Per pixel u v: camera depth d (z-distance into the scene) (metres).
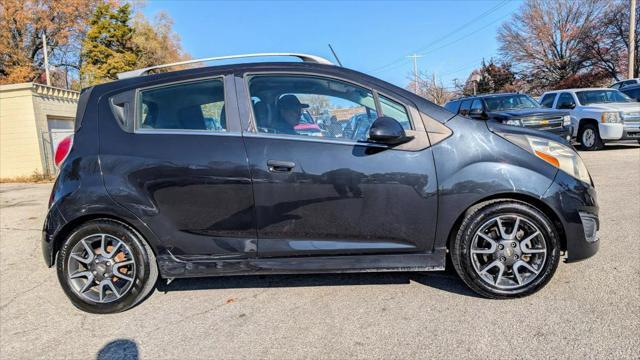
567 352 2.52
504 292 3.18
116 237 3.29
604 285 3.32
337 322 3.03
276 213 3.19
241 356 2.69
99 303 3.33
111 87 3.45
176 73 3.42
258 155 3.18
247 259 3.26
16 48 35.66
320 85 3.36
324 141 3.21
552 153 3.23
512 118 9.75
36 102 15.70
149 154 3.24
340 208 3.17
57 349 2.91
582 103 12.43
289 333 2.92
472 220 3.15
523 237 3.19
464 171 3.13
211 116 3.31
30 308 3.57
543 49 41.59
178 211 3.23
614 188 6.61
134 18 40.44
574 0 38.91
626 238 4.33
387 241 3.22
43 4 35.31
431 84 39.69
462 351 2.60
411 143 3.18
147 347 2.86
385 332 2.86
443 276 3.71
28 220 7.05
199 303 3.45
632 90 14.61
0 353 2.89
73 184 3.26
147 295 3.42
